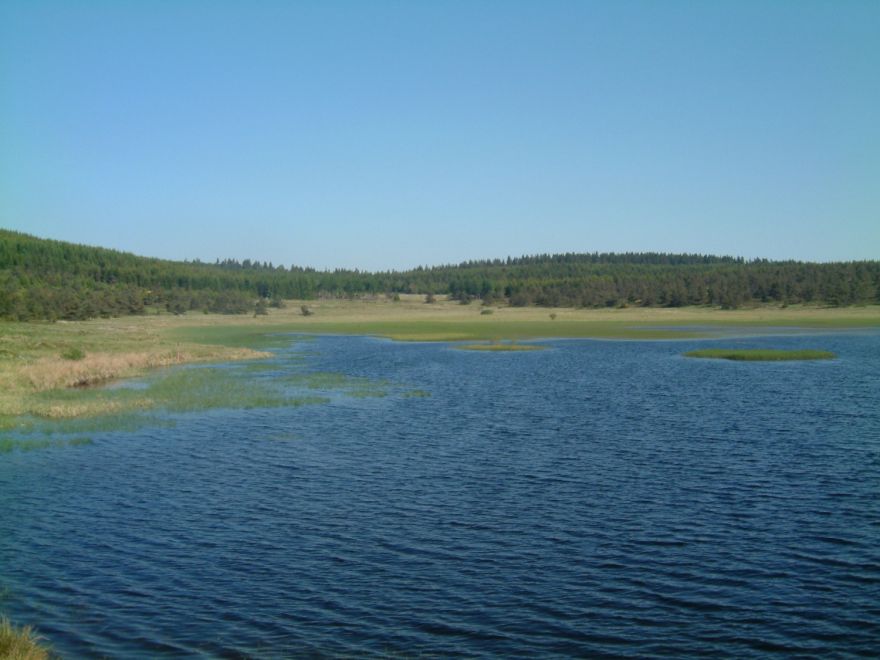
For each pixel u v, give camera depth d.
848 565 18.77
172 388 50.56
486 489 25.83
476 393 50.41
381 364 71.94
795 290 186.00
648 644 14.85
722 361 72.50
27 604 16.47
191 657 14.16
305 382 55.62
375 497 24.91
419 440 34.34
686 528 21.58
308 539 20.81
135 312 170.75
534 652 14.50
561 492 25.42
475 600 16.84
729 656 14.38
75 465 29.30
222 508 23.69
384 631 15.36
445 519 22.55
